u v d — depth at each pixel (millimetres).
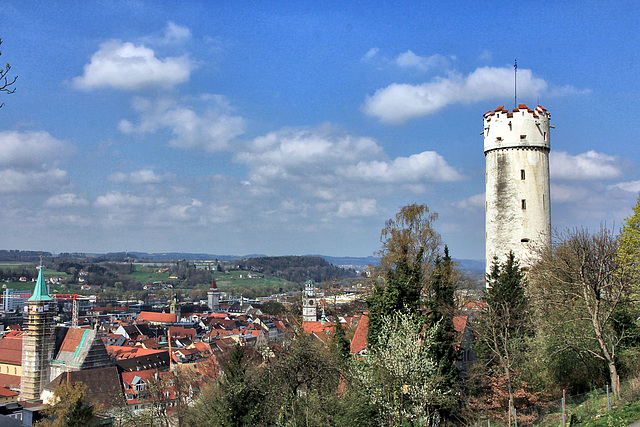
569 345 47812
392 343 43781
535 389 49844
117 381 133500
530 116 70500
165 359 166375
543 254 63719
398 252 73688
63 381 125438
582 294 51531
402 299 51750
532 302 56938
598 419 37094
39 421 96250
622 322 50375
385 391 43156
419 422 44094
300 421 41250
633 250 55156
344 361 48844
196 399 70812
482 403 48344
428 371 44156
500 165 71375
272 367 44250
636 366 47938
